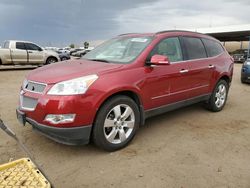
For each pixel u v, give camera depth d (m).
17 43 14.95
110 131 3.52
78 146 3.71
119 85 3.45
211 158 3.42
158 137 4.12
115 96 3.50
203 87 5.06
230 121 5.00
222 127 4.64
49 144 3.76
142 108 3.88
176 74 4.32
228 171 3.09
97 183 2.82
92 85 3.21
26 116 3.41
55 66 3.91
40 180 1.97
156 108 4.14
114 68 3.56
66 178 2.91
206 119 5.09
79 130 3.18
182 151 3.62
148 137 4.11
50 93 3.14
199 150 3.65
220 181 2.88
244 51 31.72
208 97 5.32
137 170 3.09
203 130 4.46
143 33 4.60
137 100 3.82
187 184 2.81
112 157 3.42
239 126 4.71
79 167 3.15
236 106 6.24
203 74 4.97
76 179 2.89
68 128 3.11
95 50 4.88
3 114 5.21
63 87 3.13
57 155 3.45
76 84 3.14
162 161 3.32
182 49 4.62
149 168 3.14
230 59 5.91
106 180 2.88
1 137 3.97
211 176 2.97
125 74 3.58
